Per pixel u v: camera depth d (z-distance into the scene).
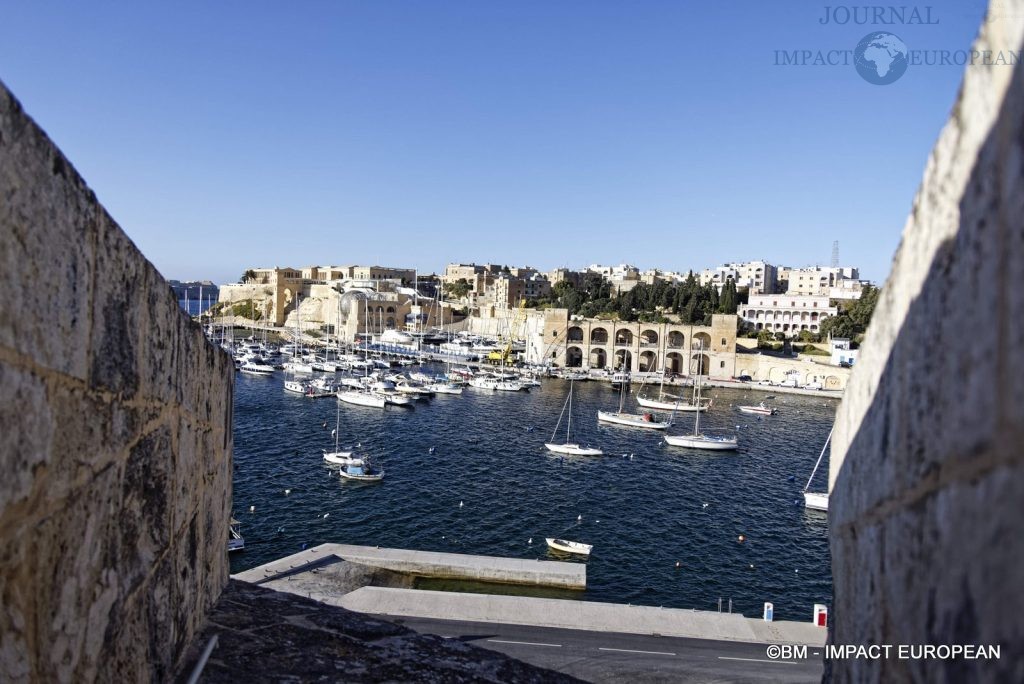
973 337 1.70
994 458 1.52
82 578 2.80
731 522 40.12
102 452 3.03
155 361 3.83
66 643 2.62
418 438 60.25
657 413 81.88
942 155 2.12
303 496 41.06
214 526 5.59
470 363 118.06
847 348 107.81
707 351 113.06
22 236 2.24
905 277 2.46
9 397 2.15
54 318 2.51
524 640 18.78
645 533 37.53
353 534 35.25
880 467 2.62
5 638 2.12
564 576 27.58
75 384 2.71
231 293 196.00
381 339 141.38
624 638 19.19
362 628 5.35
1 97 2.08
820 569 33.44
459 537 35.59
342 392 79.94
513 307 163.12
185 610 4.52
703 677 16.75
